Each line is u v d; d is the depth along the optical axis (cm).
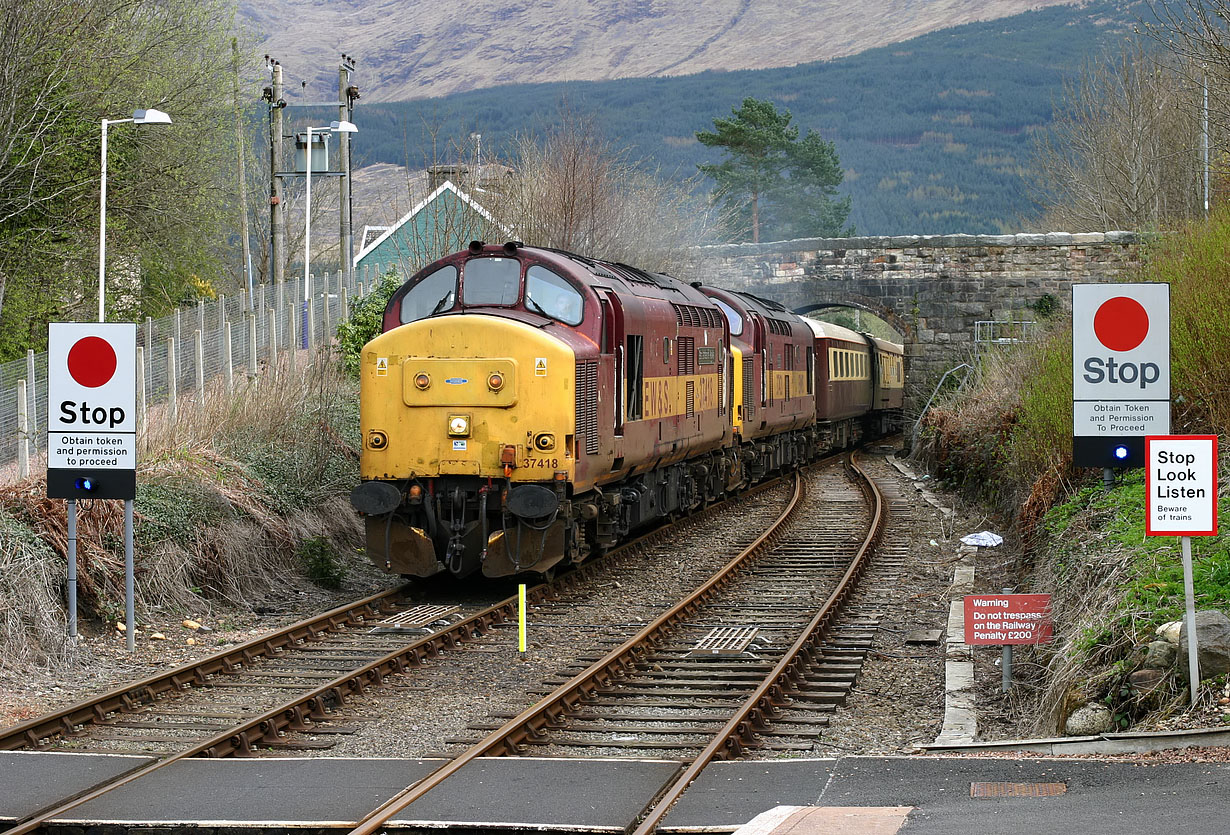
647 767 1034
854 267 5031
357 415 2756
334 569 2078
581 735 1185
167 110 3659
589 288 1916
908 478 3941
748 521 2848
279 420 2377
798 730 1201
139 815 915
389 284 3378
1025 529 2075
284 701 1301
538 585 1922
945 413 3884
